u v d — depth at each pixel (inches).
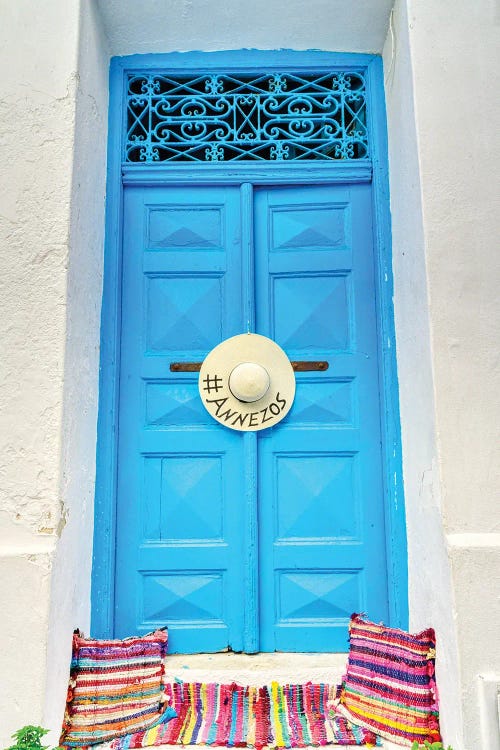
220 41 114.7
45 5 96.6
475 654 78.1
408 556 99.7
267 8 107.2
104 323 106.9
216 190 114.3
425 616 90.8
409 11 97.0
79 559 93.2
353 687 90.7
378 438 106.6
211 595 102.4
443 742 81.9
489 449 85.3
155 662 92.7
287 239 113.2
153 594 102.3
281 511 105.0
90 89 102.5
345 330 110.3
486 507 83.8
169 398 107.9
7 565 80.4
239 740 84.0
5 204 91.0
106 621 98.7
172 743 83.7
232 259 111.8
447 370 86.9
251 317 108.7
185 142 114.4
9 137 92.8
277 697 92.4
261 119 116.9
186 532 104.3
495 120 93.5
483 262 89.7
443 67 95.1
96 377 103.5
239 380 103.5
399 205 105.2
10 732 76.4
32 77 94.4
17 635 78.8
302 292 111.6
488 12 97.0
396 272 107.2
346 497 105.6
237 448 106.1
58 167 91.9
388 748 83.0
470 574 80.1
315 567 103.0
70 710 85.3
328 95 116.1
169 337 109.7
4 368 87.0
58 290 88.8
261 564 103.0
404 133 101.3
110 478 102.8
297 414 107.4
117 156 112.4
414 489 96.4
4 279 89.1
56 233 90.2
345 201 114.0
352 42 114.7
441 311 88.3
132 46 114.9
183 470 106.0
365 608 101.9
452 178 91.7
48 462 84.8
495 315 88.4
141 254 111.9
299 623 101.8
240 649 100.5
